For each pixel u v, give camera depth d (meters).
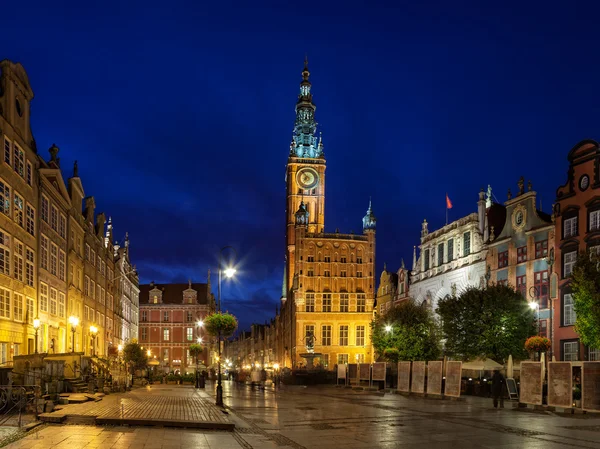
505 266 65.38
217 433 20.92
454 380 40.44
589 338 41.91
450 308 57.09
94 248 65.50
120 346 78.69
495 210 71.19
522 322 53.81
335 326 111.88
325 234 114.75
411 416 27.92
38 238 43.72
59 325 49.66
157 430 21.05
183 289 126.62
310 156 153.25
